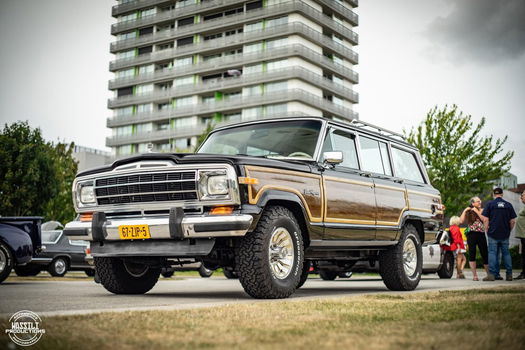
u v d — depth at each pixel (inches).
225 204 207.8
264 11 2348.7
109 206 230.7
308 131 258.5
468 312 153.3
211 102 2450.8
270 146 259.1
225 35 2506.2
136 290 260.4
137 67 2709.2
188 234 209.3
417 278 303.4
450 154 1075.3
